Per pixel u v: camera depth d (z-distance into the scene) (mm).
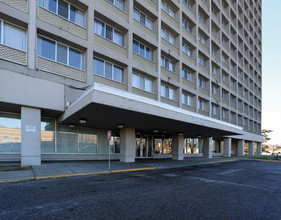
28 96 10992
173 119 13328
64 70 12781
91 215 4473
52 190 6496
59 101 12242
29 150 10938
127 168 12008
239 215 4820
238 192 7219
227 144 33125
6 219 4168
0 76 10156
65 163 12945
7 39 10898
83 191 6469
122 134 16250
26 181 7781
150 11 18641
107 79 15070
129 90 16078
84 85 13445
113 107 9703
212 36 29250
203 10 26906
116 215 4520
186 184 8227
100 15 14781
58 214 4480
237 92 36406
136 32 17094
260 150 48656
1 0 10469
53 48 12602
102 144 17344
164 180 8930
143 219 4348
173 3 21656
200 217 4582
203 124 16531
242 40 40406
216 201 5914
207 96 26625
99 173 10211
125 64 16062
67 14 13430
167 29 21188
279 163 22766
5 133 11969
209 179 9734
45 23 11914
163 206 5258
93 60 14555
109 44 15367
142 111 11000
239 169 14812
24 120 10914
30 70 11234
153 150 23391
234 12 37219
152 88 18969
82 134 16000
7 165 10719
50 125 14164
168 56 20750
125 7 17047
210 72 27453
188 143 29219
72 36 13023
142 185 7676
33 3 11562
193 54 24781
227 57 34000
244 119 41000
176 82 21031
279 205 5797
